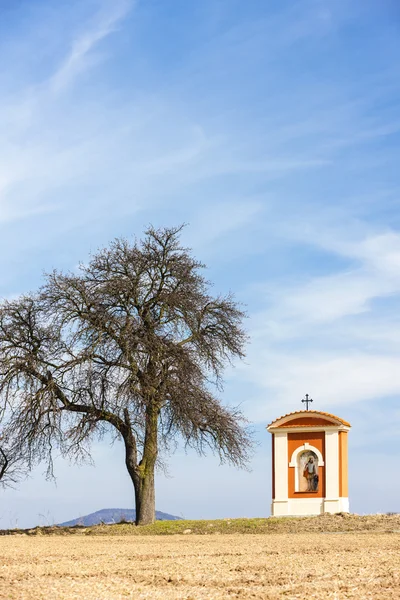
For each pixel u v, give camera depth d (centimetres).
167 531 3694
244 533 3494
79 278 4078
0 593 1504
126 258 4066
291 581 1692
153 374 3950
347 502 4044
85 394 3956
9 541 3209
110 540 3238
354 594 1487
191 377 3941
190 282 4084
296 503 4025
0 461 4022
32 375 3972
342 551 2316
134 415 3869
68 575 1841
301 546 2555
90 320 3944
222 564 2053
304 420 4084
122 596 1501
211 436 4084
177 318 4066
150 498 4034
